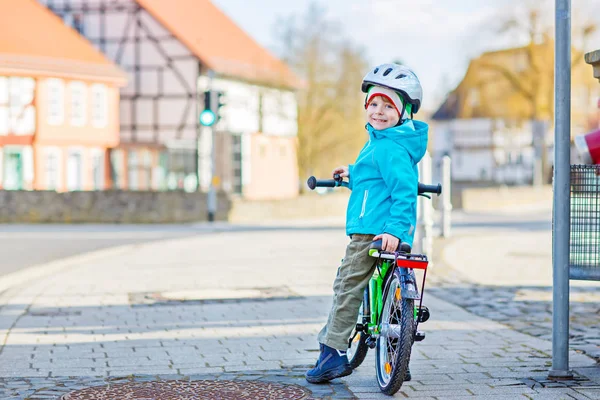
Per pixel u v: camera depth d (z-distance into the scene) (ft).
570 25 26.73
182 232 113.70
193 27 218.79
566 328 26.66
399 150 24.97
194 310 41.75
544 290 49.52
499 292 48.60
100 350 31.68
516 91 262.88
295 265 64.28
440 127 374.02
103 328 36.65
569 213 26.78
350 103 239.09
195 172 203.00
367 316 25.85
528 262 66.64
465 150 365.40
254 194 223.71
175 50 203.92
